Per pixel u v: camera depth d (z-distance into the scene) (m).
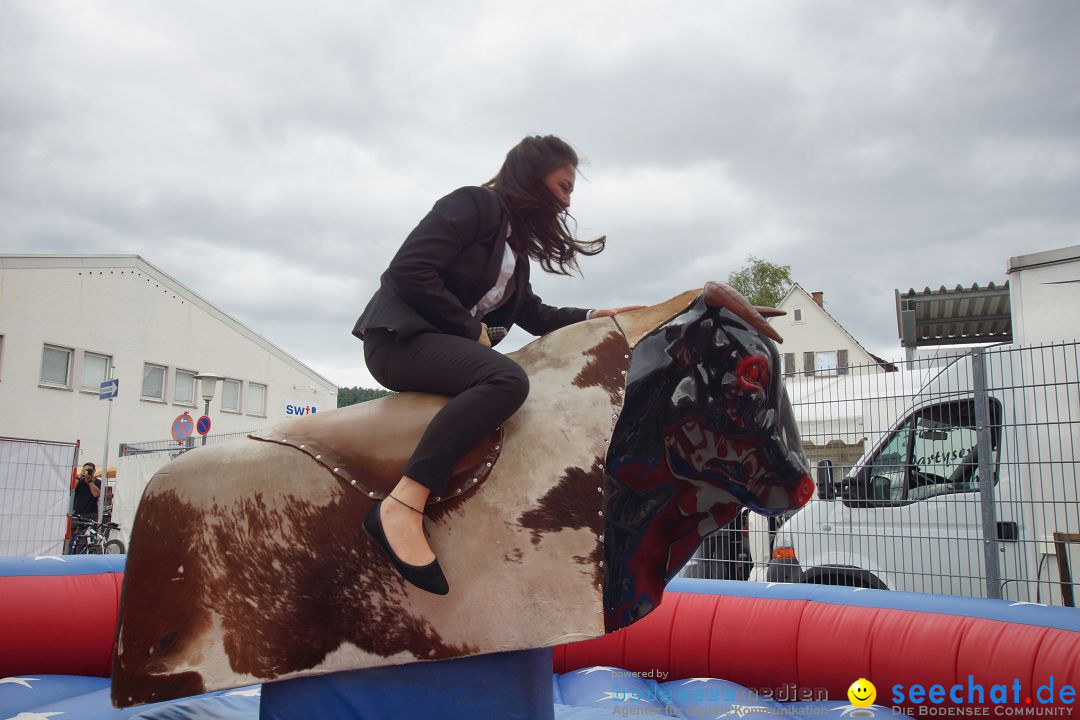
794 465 2.23
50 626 3.69
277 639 1.87
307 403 31.02
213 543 1.94
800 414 5.88
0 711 3.08
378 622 1.88
